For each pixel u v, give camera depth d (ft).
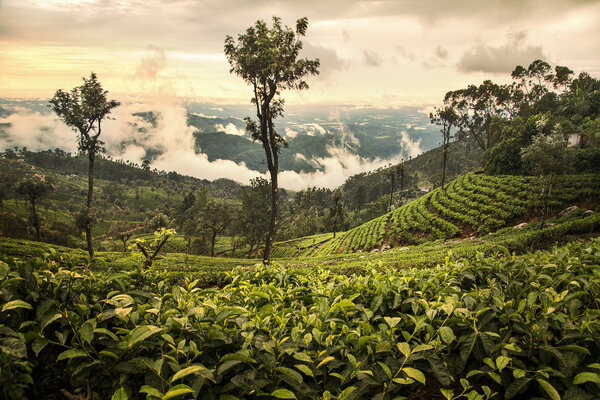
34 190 211.82
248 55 59.41
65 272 11.45
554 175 83.87
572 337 10.29
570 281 14.43
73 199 590.14
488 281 15.65
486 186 157.28
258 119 68.49
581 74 269.03
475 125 261.44
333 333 11.22
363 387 9.32
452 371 10.48
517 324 11.15
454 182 196.95
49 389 9.07
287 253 248.52
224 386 8.84
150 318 11.51
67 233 253.03
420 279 16.56
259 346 9.77
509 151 166.40
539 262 18.19
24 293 10.55
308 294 15.94
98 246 309.83
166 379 8.89
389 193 595.47
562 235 55.57
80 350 8.92
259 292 13.71
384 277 17.16
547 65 261.03
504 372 10.29
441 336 10.46
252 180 215.92
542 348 10.11
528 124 167.12
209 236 229.66
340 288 16.25
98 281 13.61
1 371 7.54
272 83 63.62
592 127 162.40
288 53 61.52
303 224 332.19
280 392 8.29
